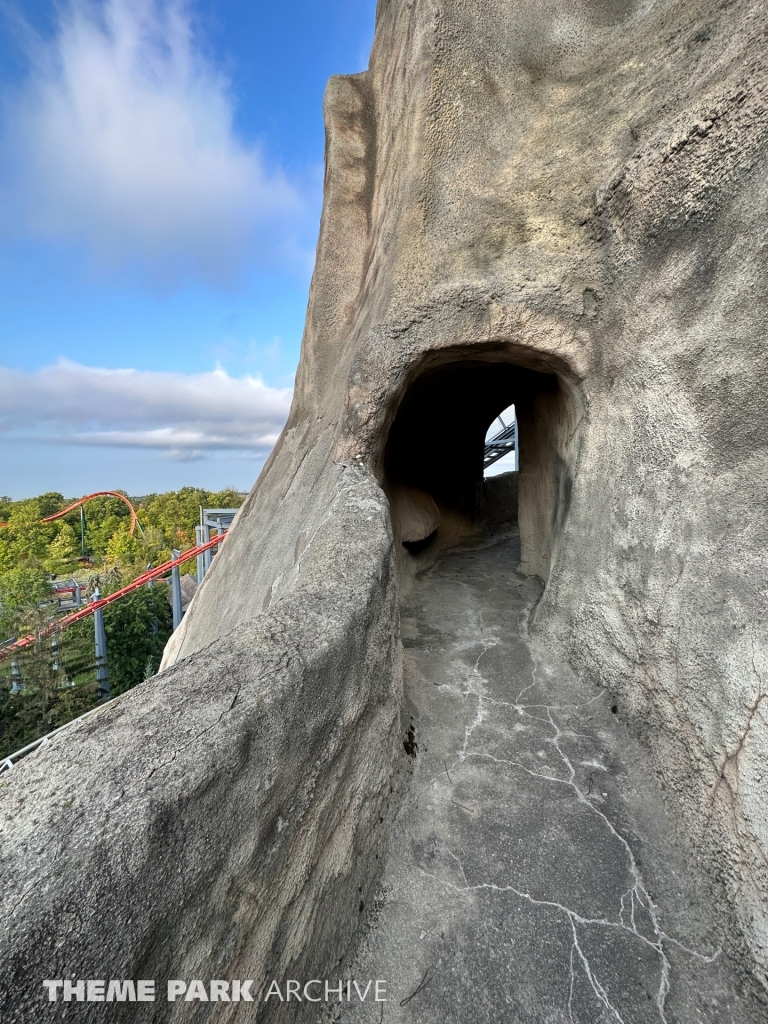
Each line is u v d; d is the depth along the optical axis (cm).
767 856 138
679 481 198
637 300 218
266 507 410
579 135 245
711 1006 134
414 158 264
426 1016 132
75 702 1792
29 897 68
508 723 231
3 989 60
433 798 194
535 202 254
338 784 149
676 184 188
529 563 416
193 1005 86
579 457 269
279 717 117
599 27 251
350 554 196
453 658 285
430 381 362
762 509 164
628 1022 131
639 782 198
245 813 104
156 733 99
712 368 184
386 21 364
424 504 454
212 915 93
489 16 258
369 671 174
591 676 246
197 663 123
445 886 163
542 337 253
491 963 143
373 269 338
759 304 167
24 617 2003
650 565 208
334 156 410
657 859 170
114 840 77
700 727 173
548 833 179
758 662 152
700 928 151
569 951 145
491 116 262
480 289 253
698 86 185
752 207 166
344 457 285
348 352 348
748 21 165
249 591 325
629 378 226
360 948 147
